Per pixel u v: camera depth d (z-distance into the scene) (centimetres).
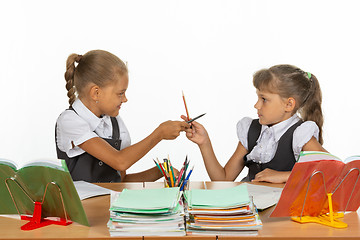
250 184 179
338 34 477
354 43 476
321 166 130
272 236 124
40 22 481
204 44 488
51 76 477
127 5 484
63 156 213
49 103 471
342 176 134
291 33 483
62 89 475
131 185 183
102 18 484
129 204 131
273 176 184
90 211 148
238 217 127
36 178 133
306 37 479
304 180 130
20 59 478
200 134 216
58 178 129
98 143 198
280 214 135
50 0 480
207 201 134
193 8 488
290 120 209
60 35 481
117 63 202
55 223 136
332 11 479
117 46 484
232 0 488
